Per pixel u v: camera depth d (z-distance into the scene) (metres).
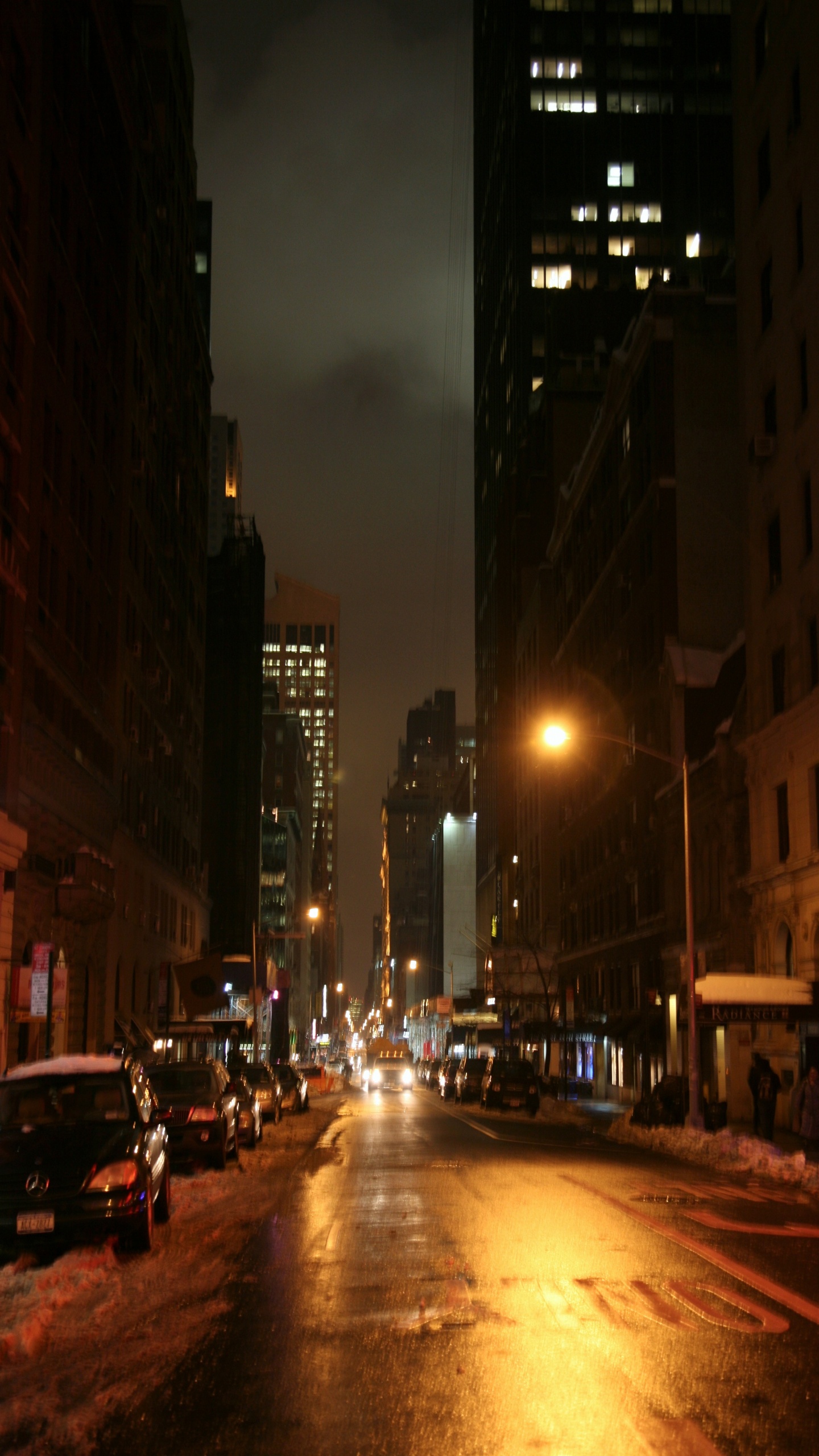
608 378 61.22
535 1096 46.69
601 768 64.19
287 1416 7.36
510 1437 6.86
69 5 38.34
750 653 39.94
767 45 39.38
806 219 35.78
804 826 34.78
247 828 101.25
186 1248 13.32
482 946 110.69
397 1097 66.38
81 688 40.56
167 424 61.66
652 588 52.97
